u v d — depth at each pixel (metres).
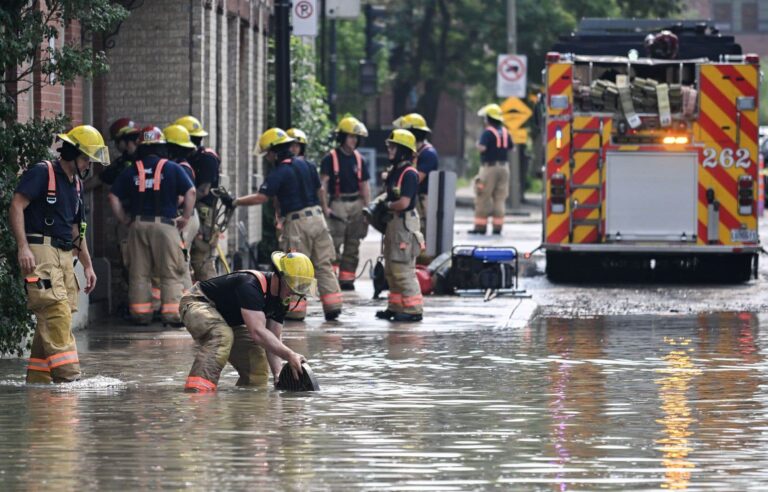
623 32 52.22
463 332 34.69
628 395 24.70
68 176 26.33
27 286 25.97
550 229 48.41
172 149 37.00
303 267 25.22
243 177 51.44
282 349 25.06
